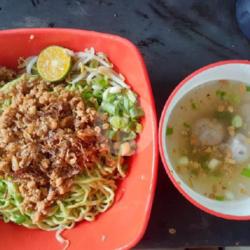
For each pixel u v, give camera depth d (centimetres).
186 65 23
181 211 22
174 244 22
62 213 21
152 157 20
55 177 20
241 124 21
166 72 23
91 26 24
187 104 21
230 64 20
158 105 23
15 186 21
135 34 24
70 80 22
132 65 21
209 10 24
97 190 22
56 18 24
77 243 21
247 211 20
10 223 21
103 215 21
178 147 21
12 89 22
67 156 20
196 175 21
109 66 22
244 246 23
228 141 21
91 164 21
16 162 20
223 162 21
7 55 22
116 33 24
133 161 21
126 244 19
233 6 24
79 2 24
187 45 24
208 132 21
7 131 21
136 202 20
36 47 22
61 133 21
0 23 23
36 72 23
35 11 24
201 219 22
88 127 21
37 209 21
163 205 22
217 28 24
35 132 21
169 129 21
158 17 24
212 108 21
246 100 21
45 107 21
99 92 22
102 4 24
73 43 22
